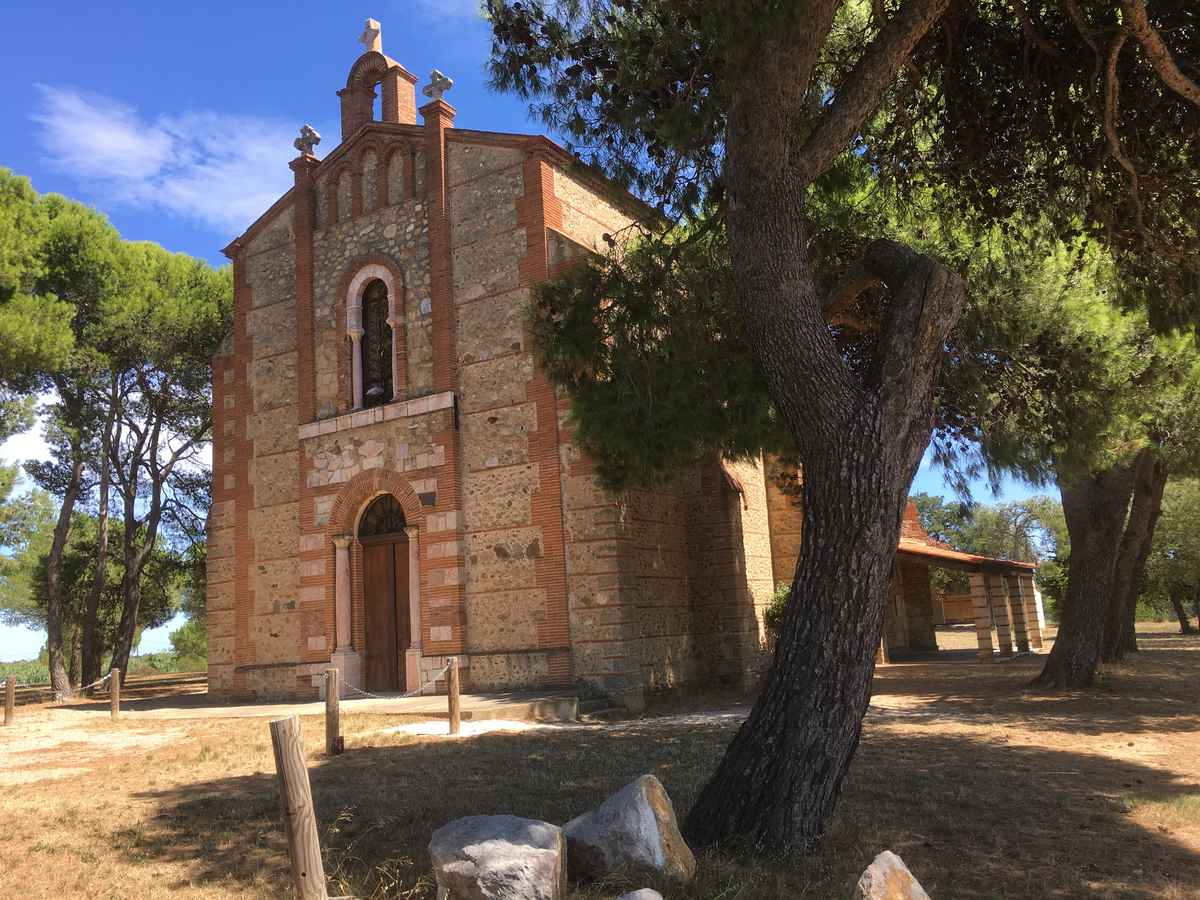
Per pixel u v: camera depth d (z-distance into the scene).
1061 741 11.58
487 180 18.73
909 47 7.57
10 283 22.44
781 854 6.08
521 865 4.91
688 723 13.86
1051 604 46.88
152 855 6.77
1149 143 9.46
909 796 8.25
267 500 20.92
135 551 32.12
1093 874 6.00
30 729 16.34
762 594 20.67
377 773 9.77
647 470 10.95
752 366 10.33
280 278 21.75
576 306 9.91
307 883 4.65
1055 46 9.21
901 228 12.48
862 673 6.46
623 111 8.59
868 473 6.61
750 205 7.20
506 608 17.16
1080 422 13.09
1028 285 12.62
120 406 29.12
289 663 19.61
